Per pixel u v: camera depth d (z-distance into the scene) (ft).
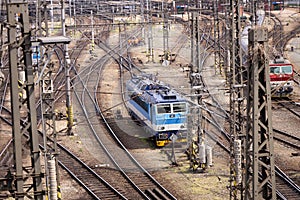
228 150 319.47
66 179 278.67
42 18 298.76
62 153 321.32
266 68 154.61
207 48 572.51
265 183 159.53
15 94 151.02
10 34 148.87
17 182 153.58
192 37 326.85
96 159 310.86
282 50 616.80
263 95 157.28
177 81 460.14
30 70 152.76
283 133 352.08
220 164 296.30
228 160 303.07
